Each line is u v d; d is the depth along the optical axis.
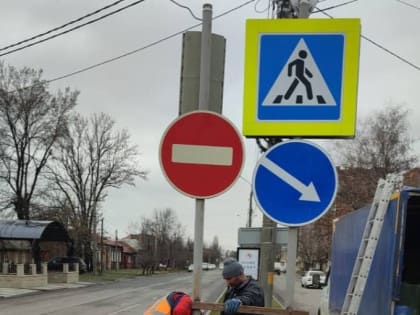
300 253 76.44
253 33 5.11
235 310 4.61
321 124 4.99
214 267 137.50
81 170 54.59
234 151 4.75
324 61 5.02
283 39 5.07
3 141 45.62
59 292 32.59
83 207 54.72
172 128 4.79
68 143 51.56
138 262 104.19
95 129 54.84
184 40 5.07
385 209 5.32
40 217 49.12
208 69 4.94
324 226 48.62
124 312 21.64
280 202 4.74
